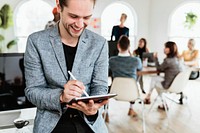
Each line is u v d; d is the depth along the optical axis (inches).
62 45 35.9
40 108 35.9
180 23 263.9
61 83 35.4
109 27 272.7
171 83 133.1
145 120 132.8
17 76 59.1
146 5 277.3
